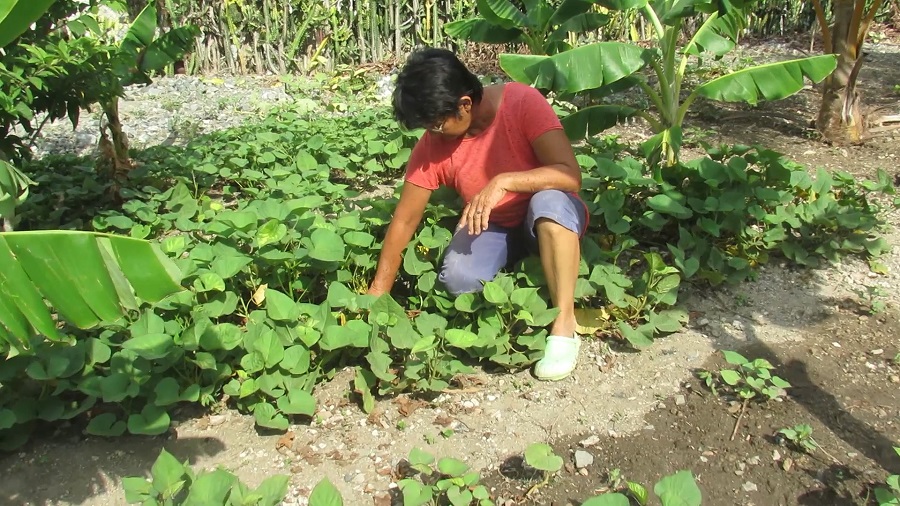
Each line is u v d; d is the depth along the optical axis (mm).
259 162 4961
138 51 4668
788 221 3846
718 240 3953
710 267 3621
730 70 8273
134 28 4551
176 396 2656
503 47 9742
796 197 4328
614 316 3342
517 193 3039
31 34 3734
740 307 3508
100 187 4738
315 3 9219
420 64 2701
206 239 3916
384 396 2902
